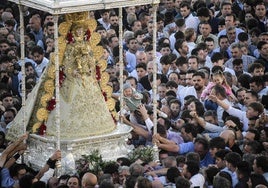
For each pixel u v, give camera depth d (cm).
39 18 5350
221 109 4425
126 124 4209
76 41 4038
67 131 4034
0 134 4197
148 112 4316
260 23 5366
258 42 5016
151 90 4747
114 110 4172
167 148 4109
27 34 5284
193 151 4106
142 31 5188
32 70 4853
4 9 5597
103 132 4072
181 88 4666
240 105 4494
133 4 4003
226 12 5381
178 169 3841
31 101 4125
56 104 3969
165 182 3825
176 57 4862
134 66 5056
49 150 4038
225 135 4081
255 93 4425
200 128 4253
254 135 4088
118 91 4656
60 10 3891
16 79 4825
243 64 4962
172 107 4400
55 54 3956
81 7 3916
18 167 3934
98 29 5156
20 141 4050
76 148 4016
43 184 3738
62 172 3953
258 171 3838
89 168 3922
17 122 4153
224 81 4509
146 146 4128
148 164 3991
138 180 3641
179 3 5581
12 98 4556
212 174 3834
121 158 3981
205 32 5206
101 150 4056
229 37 5156
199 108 4322
